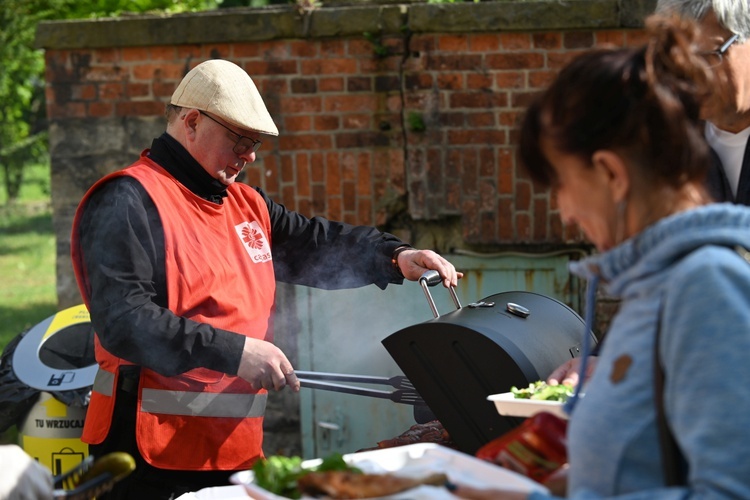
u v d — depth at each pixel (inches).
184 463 110.4
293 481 58.6
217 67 116.7
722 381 45.4
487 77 185.3
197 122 114.0
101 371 112.7
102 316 103.8
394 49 186.9
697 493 45.1
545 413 63.5
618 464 49.6
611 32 181.6
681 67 52.2
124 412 109.8
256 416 116.1
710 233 48.8
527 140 54.9
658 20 54.3
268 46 190.2
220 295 112.3
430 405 94.6
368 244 129.4
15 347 147.7
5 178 747.4
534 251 188.9
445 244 191.3
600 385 51.6
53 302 424.5
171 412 109.7
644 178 51.6
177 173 114.5
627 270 51.5
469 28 183.0
